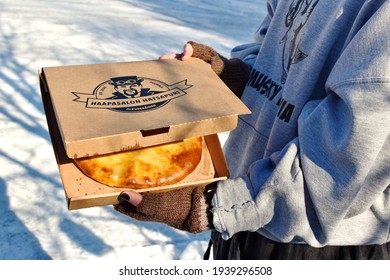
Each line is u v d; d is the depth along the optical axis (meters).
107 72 1.21
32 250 2.50
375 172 0.98
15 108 3.68
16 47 4.68
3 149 3.20
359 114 0.89
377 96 0.87
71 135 0.92
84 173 1.06
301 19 1.18
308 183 0.99
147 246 2.58
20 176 2.99
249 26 6.66
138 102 1.06
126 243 2.62
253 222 1.03
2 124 3.46
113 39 5.30
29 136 3.38
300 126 1.04
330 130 0.96
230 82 1.39
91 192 1.04
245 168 1.33
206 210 1.05
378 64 0.86
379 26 0.89
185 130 0.99
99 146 0.93
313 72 1.08
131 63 1.27
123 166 1.07
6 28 5.10
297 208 1.01
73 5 6.21
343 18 1.02
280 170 1.00
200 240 2.68
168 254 2.56
